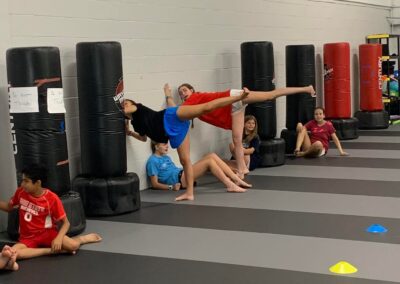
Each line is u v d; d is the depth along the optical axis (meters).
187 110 4.52
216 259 3.34
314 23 8.53
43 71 3.83
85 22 4.78
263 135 6.47
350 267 3.08
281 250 3.46
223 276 3.05
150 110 4.73
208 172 6.29
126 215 4.49
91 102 4.39
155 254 3.48
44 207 3.51
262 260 3.29
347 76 8.34
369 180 5.48
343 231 3.81
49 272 3.23
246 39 6.96
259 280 2.98
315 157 6.96
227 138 6.77
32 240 3.55
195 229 4.00
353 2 9.73
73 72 4.71
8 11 4.12
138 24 5.32
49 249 3.52
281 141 6.51
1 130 4.15
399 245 3.48
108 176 4.50
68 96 4.68
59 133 3.95
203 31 6.21
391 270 3.06
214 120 5.67
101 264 3.34
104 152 4.44
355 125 8.35
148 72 5.46
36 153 3.86
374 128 9.34
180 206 4.73
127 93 5.23
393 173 5.79
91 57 4.34
